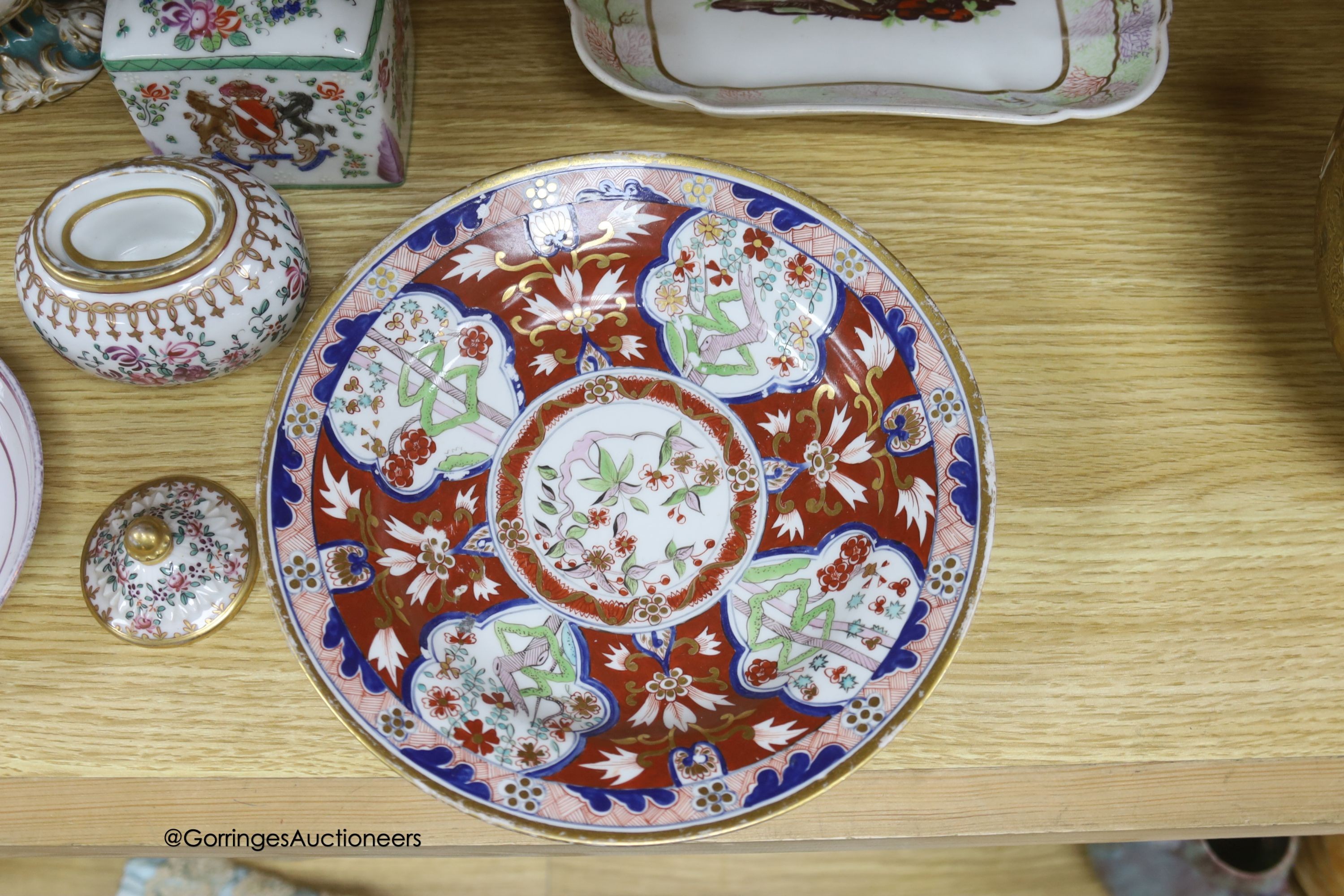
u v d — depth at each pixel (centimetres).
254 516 65
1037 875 117
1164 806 59
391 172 74
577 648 63
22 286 62
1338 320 60
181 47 64
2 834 58
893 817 59
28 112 79
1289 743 60
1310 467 67
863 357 67
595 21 78
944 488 61
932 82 76
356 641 58
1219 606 63
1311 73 81
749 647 63
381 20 67
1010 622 63
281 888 111
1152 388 70
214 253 60
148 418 68
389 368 66
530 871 118
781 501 67
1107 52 76
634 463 68
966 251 74
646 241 70
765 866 120
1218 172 77
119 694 61
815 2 79
